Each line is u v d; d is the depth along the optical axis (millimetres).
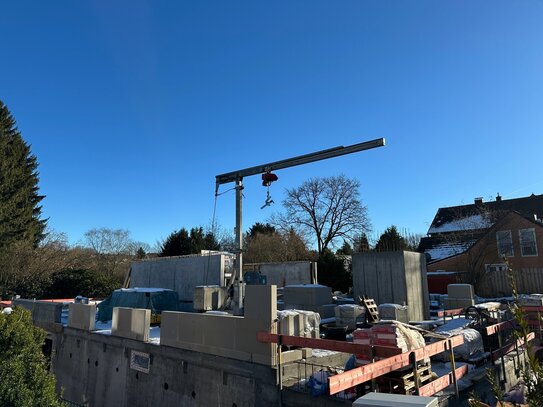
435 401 3084
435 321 13031
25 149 39938
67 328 14391
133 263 23344
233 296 12531
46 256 30219
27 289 27281
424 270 15117
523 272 27844
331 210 43062
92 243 58562
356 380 5262
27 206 37531
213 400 8906
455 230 40906
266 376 7918
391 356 6066
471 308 11359
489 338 9586
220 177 13414
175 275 20500
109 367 12141
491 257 31797
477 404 3551
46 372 6277
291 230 44062
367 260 14914
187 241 41156
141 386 10875
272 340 7746
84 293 27438
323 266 29250
